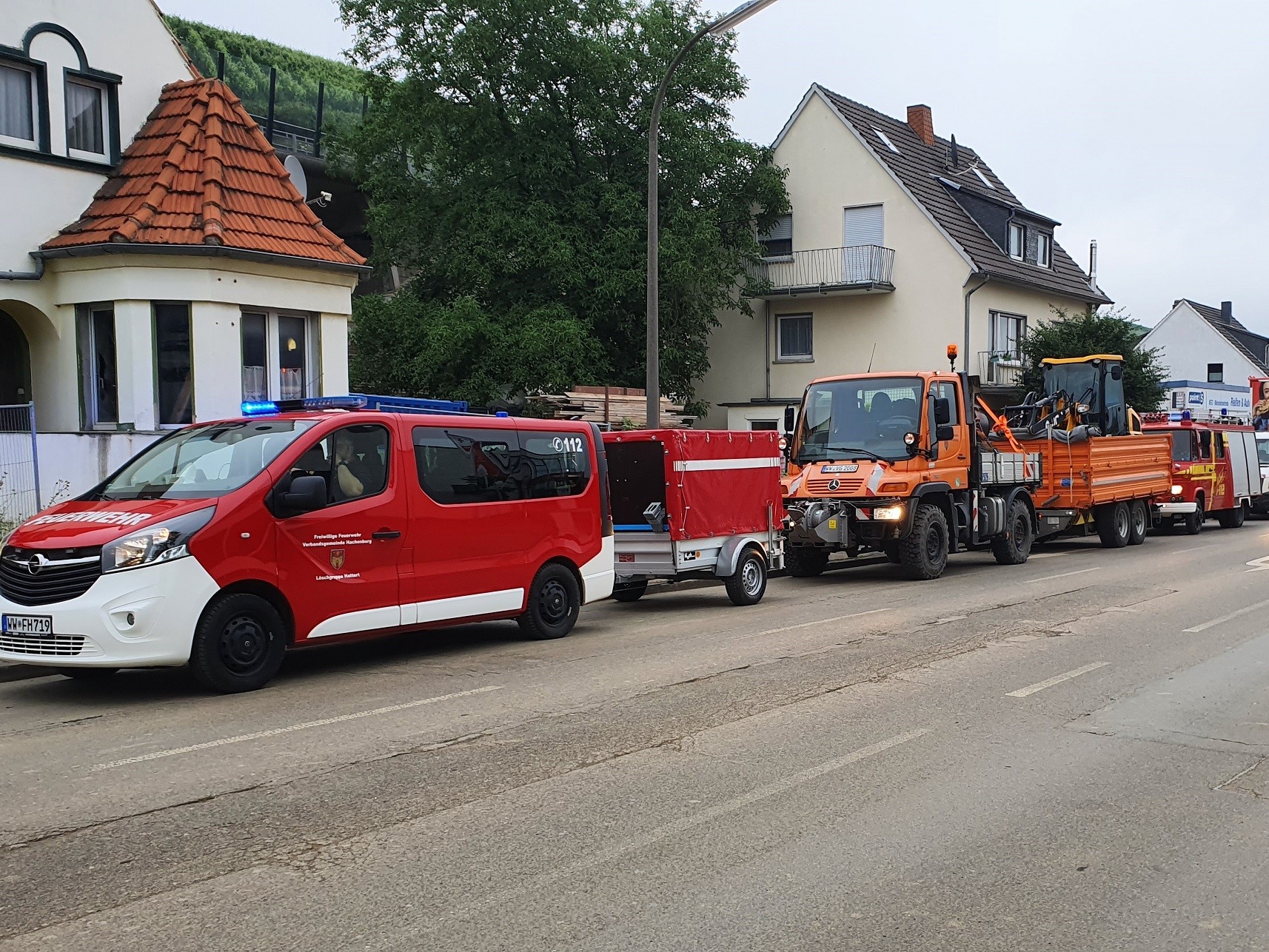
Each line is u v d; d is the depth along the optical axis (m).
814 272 34.16
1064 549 22.00
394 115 29.94
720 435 13.45
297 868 4.71
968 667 9.20
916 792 5.80
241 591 8.34
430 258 30.88
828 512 15.70
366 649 10.39
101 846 4.96
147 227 15.98
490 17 29.14
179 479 8.67
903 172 34.22
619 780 6.00
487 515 10.20
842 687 8.41
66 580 7.75
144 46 17.75
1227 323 69.44
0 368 17.41
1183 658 9.61
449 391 27.95
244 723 7.29
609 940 4.00
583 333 27.78
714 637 10.95
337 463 8.98
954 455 16.72
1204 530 28.11
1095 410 23.56
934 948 3.97
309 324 17.72
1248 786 5.95
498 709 7.69
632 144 30.59
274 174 17.97
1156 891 4.52
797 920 4.20
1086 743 6.80
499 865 4.75
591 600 11.42
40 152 16.20
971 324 33.34
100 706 7.88
